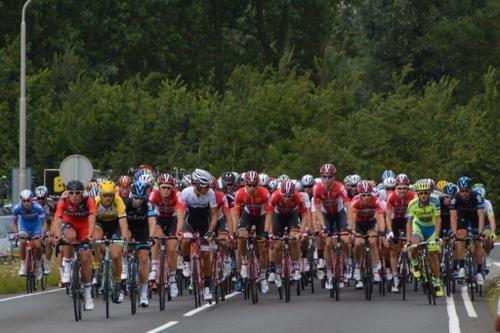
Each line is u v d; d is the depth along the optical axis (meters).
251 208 46.84
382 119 110.44
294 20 143.50
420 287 52.91
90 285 38.09
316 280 60.34
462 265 46.12
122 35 131.75
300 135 102.50
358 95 148.75
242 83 114.25
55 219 38.19
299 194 47.50
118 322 36.50
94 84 105.25
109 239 39.28
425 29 164.00
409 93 123.19
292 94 110.00
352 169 101.81
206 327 34.47
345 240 45.81
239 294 49.34
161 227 45.38
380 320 36.50
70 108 100.62
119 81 133.88
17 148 99.44
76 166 65.94
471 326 34.56
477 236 46.06
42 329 34.44
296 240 47.34
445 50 158.62
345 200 47.88
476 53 160.25
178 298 46.88
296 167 100.25
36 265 54.31
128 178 45.66
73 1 130.25
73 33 127.12
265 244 46.31
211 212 43.53
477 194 46.88
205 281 42.88
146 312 40.22
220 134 100.94
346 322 35.84
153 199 44.62
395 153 111.00
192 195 43.12
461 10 165.75
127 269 41.44
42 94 105.19
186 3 140.38
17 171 70.50
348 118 112.56
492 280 53.12
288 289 45.03
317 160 100.69
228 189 52.34
